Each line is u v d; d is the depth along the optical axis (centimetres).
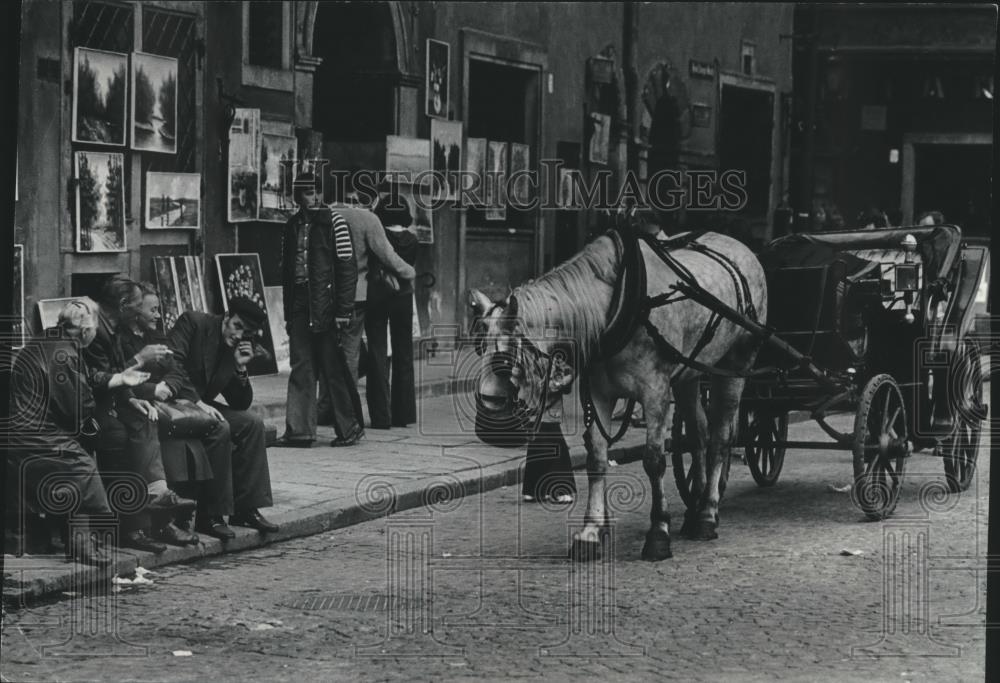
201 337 1013
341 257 1357
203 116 1666
